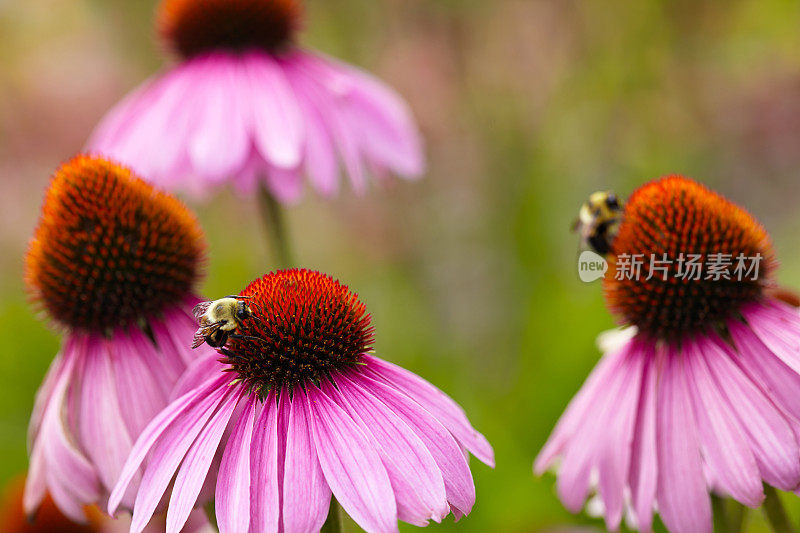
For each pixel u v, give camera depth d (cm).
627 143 85
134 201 51
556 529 62
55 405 50
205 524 55
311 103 62
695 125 87
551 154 83
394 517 44
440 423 46
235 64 62
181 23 64
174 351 50
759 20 83
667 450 49
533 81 87
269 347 47
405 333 78
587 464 50
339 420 46
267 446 46
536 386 68
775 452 47
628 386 50
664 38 85
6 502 60
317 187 60
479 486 64
